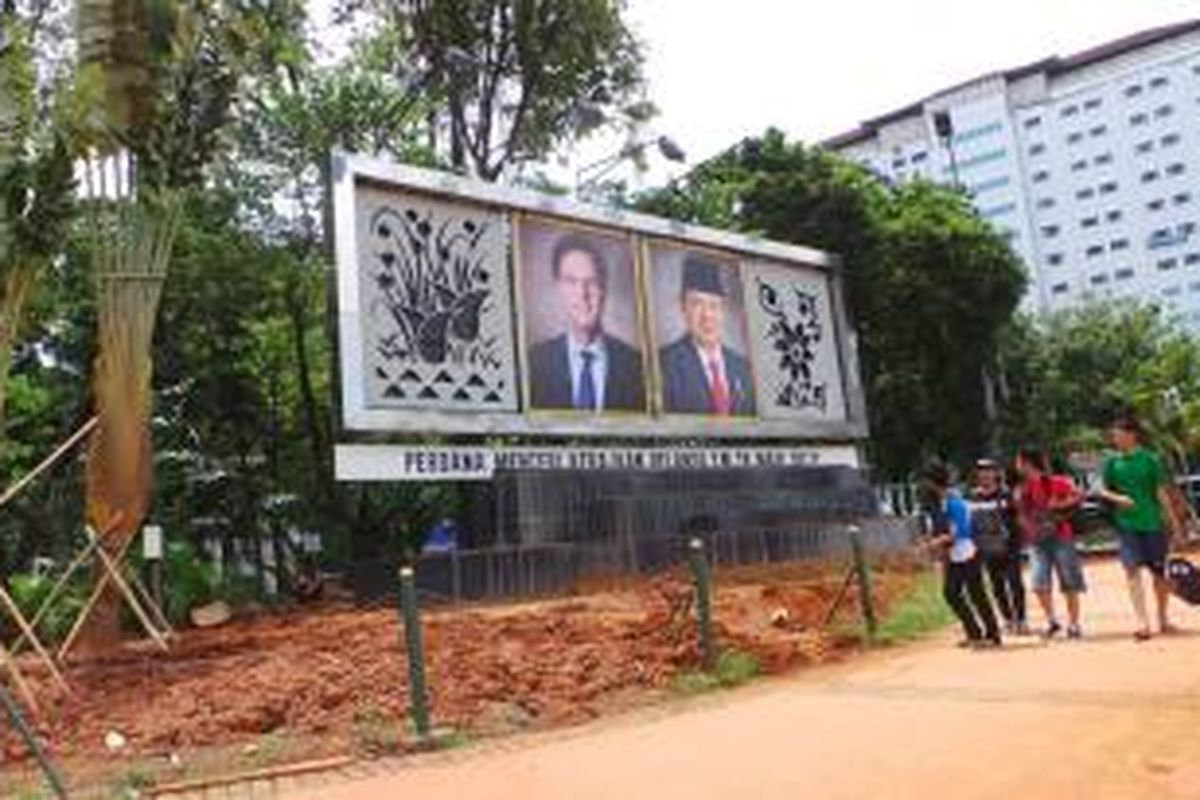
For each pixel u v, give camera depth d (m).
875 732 9.06
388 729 10.78
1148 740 7.94
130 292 16.16
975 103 114.88
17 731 11.07
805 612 16.11
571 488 20.33
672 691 12.11
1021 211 113.06
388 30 30.61
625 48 32.44
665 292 23.66
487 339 20.50
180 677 13.12
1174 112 109.25
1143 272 109.56
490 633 13.80
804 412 26.00
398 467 18.92
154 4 16.19
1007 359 50.00
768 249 25.86
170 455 32.00
